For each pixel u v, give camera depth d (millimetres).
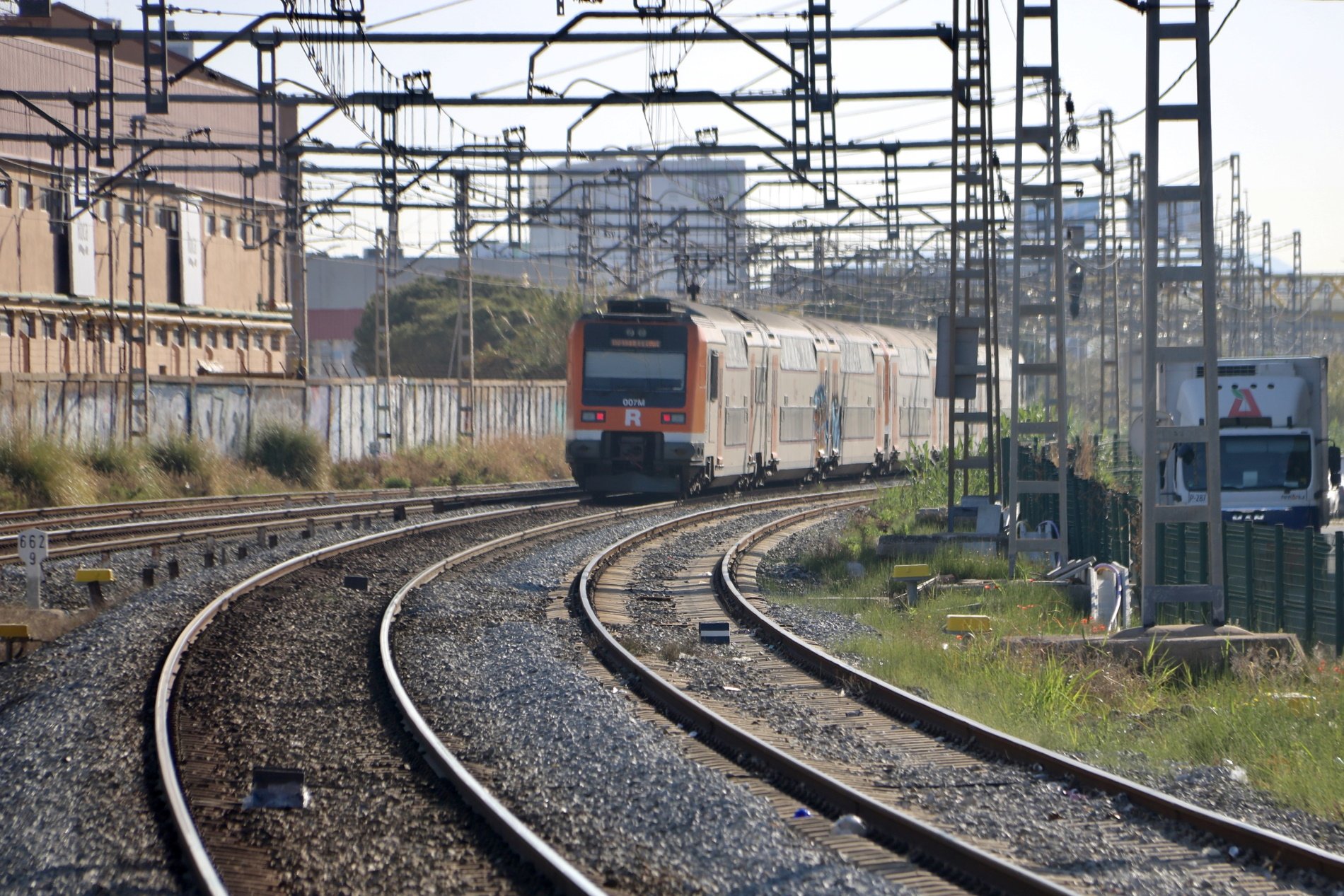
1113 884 27125
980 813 32281
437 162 110500
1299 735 40438
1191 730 41594
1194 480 93750
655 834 30453
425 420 164875
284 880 27078
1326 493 95375
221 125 181250
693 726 41812
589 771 36000
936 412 194250
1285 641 51875
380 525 100812
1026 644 53000
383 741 39156
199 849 27625
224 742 38500
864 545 89625
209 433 131875
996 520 88125
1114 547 79188
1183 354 55781
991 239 91250
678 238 157125
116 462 114250
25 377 109250
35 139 105062
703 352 118688
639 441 118000
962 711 44875
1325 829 32094
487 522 104312
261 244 124000
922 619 64125
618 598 69812
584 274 163000
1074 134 105750
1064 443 74688
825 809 32625
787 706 45312
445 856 28562
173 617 58250
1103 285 155125
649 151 99875
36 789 33906
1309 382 94250
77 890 26594
